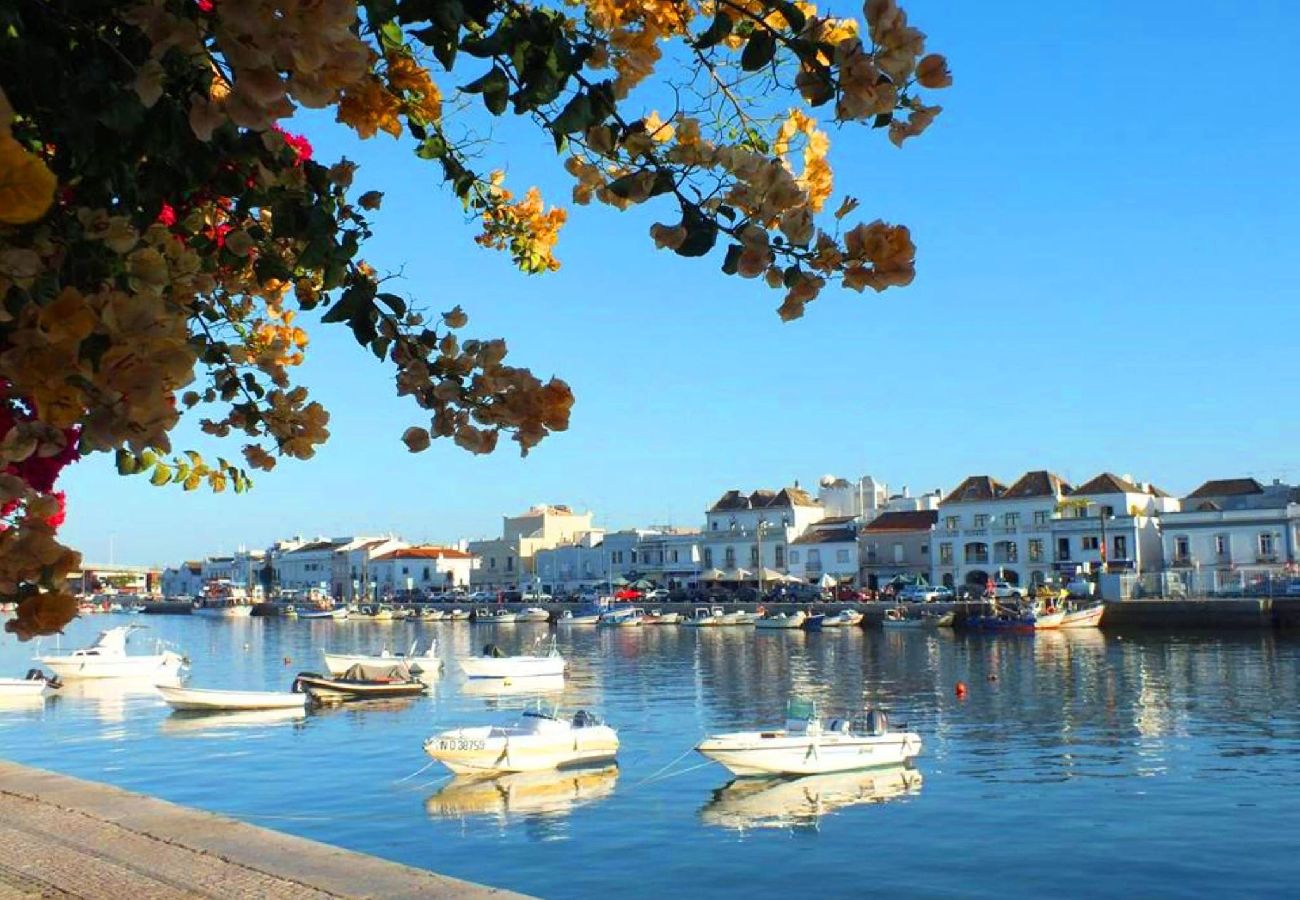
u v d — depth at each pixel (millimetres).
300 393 4113
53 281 2164
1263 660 55375
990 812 24828
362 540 172375
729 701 46094
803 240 2740
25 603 2279
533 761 30859
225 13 2031
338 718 42531
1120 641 70438
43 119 2475
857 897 19312
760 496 119062
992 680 50438
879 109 2604
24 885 11141
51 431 2137
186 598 183125
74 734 39406
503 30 2898
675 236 2842
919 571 104875
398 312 3205
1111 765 29609
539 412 3275
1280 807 24531
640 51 3258
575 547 135250
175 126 2430
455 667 64750
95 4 2326
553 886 20422
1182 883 19625
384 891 10594
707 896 19609
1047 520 97125
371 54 2939
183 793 28969
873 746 29953
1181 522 89375
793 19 2729
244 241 3561
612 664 64938
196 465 4211
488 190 5199
